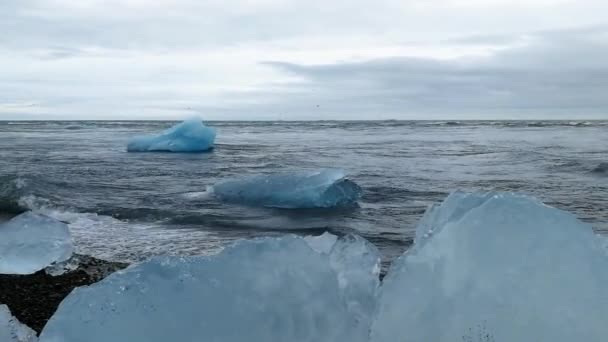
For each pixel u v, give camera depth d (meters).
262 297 1.99
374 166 15.84
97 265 5.71
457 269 1.98
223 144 26.98
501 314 1.84
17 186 10.07
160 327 1.85
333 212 9.20
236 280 2.01
